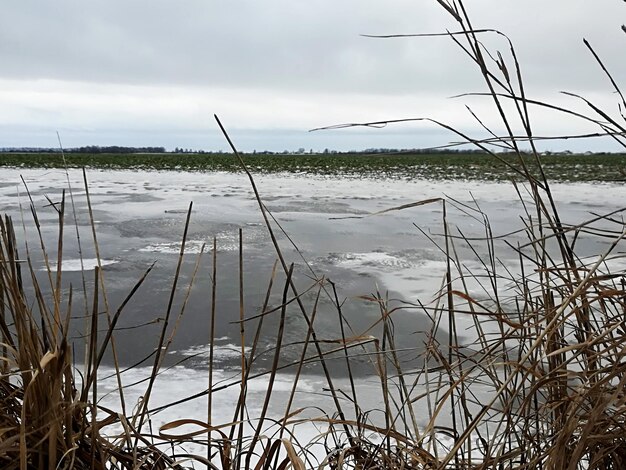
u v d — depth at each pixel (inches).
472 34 43.7
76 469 41.3
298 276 308.3
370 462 46.6
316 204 710.5
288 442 41.8
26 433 35.6
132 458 43.8
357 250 389.4
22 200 692.1
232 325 218.2
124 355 181.9
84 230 483.5
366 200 767.7
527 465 41.9
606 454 40.8
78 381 137.6
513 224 508.1
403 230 483.5
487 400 116.2
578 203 700.0
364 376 158.6
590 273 39.5
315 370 166.1
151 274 312.3
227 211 627.8
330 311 235.8
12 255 41.1
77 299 249.8
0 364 46.8
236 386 151.2
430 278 298.8
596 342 39.0
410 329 206.4
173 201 740.7
